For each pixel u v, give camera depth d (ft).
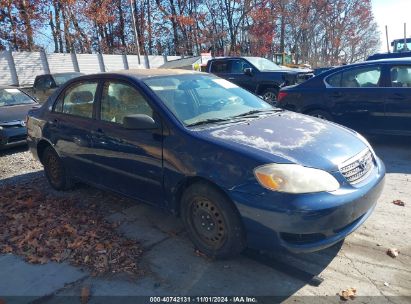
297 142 11.00
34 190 17.83
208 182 10.83
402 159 20.53
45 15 101.96
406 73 21.57
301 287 9.98
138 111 12.98
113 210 15.10
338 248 11.72
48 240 12.75
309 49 187.52
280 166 9.87
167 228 13.41
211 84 14.83
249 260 11.22
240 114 13.48
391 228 12.80
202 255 11.51
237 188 10.12
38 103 31.89
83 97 15.42
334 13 193.88
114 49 132.16
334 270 10.65
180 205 11.85
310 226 9.59
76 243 12.35
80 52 114.83
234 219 10.45
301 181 9.69
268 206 9.71
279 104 26.40
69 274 10.91
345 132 12.52
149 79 13.65
